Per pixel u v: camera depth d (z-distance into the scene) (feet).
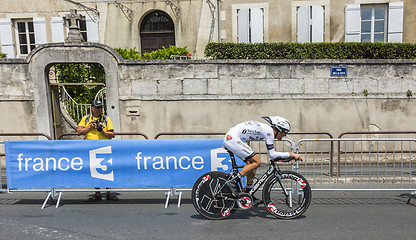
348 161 23.50
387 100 23.89
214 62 23.72
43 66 23.61
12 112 24.22
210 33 34.32
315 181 19.13
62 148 15.52
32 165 15.55
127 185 15.65
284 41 33.68
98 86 27.55
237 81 23.99
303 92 24.00
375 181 19.16
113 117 24.25
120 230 12.51
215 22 34.14
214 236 11.84
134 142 15.52
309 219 13.55
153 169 15.57
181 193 16.51
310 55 25.21
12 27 37.29
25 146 15.49
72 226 12.99
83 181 15.62
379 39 33.32
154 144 15.52
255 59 23.76
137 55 30.86
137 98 24.04
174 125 24.41
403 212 14.34
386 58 24.73
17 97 23.98
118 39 35.91
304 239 11.48
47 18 36.81
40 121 24.20
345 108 24.07
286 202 13.75
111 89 23.97
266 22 33.71
